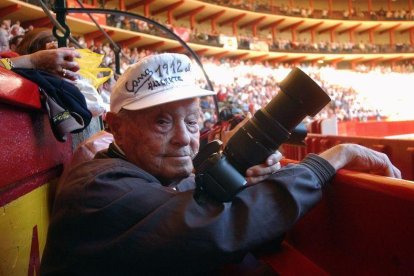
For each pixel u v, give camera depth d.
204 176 0.93
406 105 29.31
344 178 1.02
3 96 1.05
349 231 1.03
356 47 31.80
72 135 2.31
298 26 31.81
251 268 1.16
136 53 21.64
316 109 0.94
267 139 0.95
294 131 1.13
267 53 29.33
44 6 1.92
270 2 31.56
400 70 31.66
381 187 0.90
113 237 0.91
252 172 1.01
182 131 1.09
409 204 0.83
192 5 26.27
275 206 0.91
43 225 1.62
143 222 0.88
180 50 25.39
